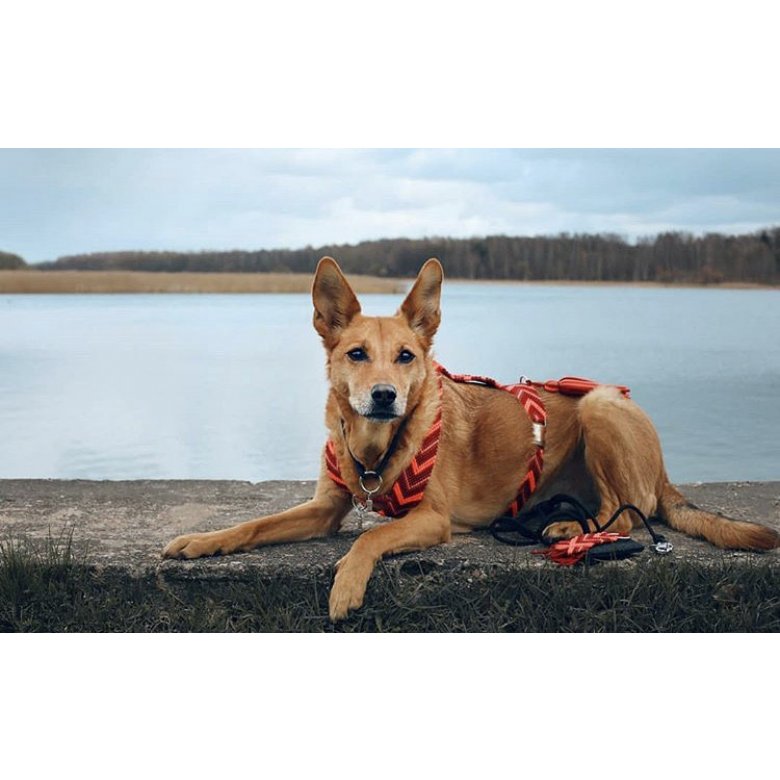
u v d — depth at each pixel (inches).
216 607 58.7
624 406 65.5
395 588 58.4
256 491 76.7
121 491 76.3
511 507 66.4
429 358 63.0
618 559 60.2
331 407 62.6
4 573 59.2
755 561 60.0
